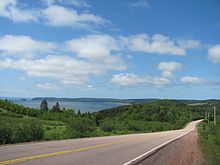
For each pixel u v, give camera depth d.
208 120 143.75
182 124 143.12
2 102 117.38
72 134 37.88
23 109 117.81
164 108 169.38
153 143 30.66
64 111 133.12
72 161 13.80
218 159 21.97
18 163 12.15
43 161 13.18
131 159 16.20
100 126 70.06
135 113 156.62
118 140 32.25
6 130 22.98
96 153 18.03
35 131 27.28
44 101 169.75
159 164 15.69
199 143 36.19
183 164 16.78
